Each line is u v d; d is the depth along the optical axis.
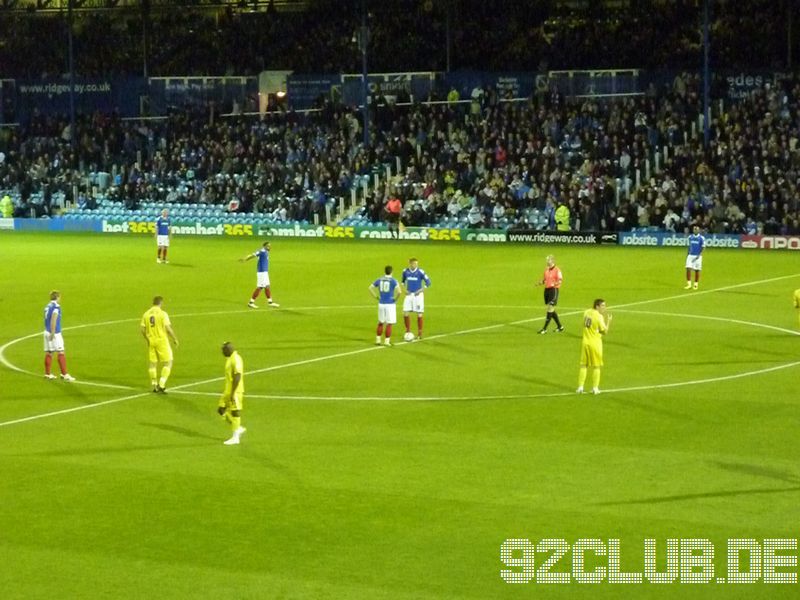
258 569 17.41
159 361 30.89
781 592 16.59
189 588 16.69
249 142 87.31
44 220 86.88
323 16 94.75
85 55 99.44
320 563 17.64
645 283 53.62
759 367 33.47
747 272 57.62
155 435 25.83
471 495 21.00
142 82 92.19
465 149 82.00
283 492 21.28
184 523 19.55
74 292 51.81
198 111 90.94
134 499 20.94
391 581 16.91
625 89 82.94
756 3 85.62
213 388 31.14
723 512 19.94
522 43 90.06
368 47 92.19
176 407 28.80
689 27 86.31
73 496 21.14
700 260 51.47
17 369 33.97
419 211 78.12
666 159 77.88
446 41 90.31
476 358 35.19
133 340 39.03
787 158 73.81
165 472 22.69
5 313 45.56
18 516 19.98
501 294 50.00
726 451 24.02
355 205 82.31
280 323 42.53
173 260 65.38
